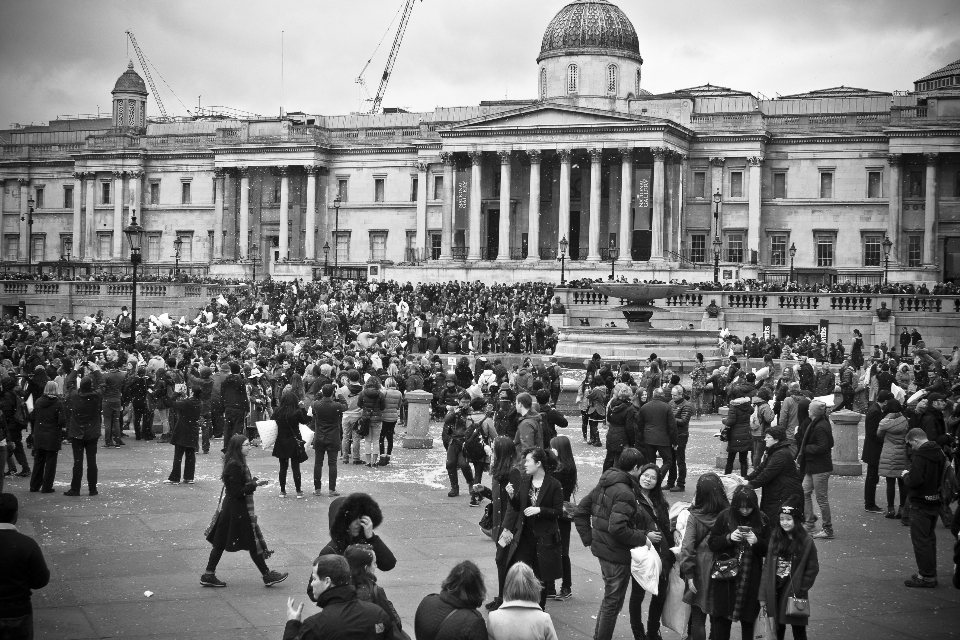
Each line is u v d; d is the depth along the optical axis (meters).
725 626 19.80
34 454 34.62
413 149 141.12
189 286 110.25
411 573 25.39
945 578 26.27
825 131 126.94
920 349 72.38
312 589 16.72
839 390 47.78
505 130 125.94
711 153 128.12
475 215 126.94
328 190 144.88
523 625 16.94
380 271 127.31
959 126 120.44
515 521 21.98
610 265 119.62
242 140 144.75
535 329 89.44
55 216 162.12
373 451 40.00
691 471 40.00
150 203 154.12
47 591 23.92
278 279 136.50
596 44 136.25
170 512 31.80
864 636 21.94
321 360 49.00
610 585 20.48
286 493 34.41
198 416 36.56
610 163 128.38
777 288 101.62
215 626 21.73
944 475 27.88
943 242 122.31
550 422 30.61
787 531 19.61
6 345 64.19
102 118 178.25
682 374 67.62
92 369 45.44
